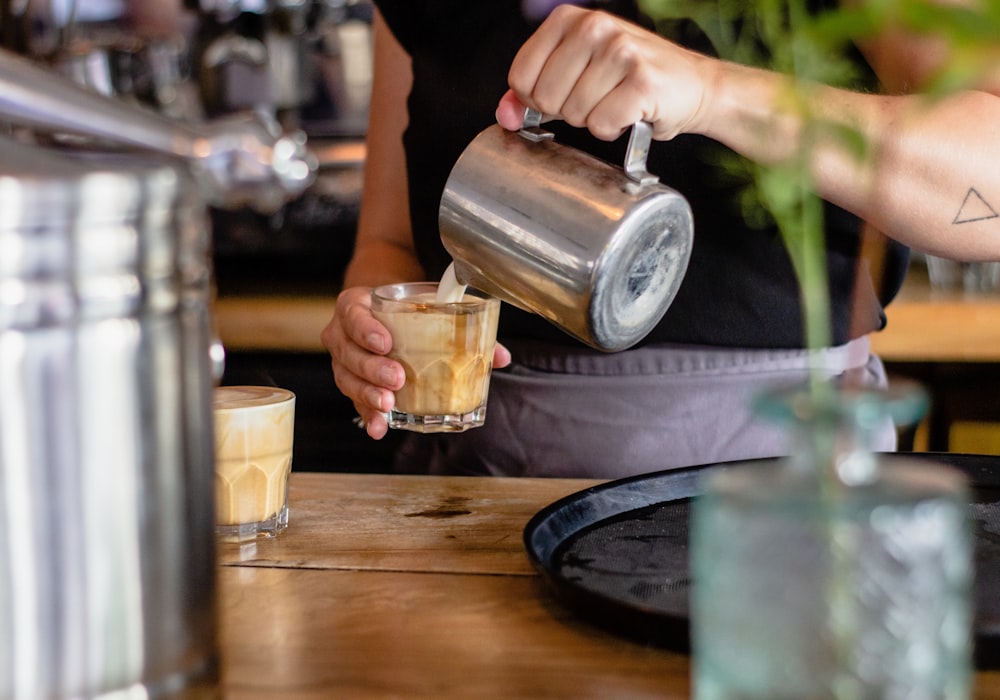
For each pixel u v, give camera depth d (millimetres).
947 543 446
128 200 471
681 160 1190
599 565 741
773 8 492
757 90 862
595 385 1260
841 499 440
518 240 859
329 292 2250
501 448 1304
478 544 829
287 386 2197
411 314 976
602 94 821
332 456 2180
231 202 2232
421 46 1347
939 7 396
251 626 689
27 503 459
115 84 2434
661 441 1254
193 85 2553
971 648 583
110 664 490
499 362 1131
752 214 1164
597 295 827
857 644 443
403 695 590
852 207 1042
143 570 497
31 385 454
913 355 1968
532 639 659
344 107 2518
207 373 539
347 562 798
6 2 2291
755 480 461
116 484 482
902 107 929
